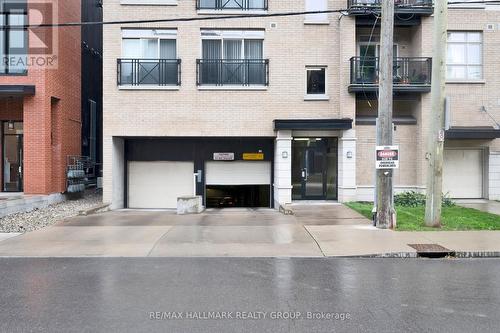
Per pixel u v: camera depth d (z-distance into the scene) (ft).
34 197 55.83
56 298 21.77
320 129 59.67
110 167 61.05
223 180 65.72
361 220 45.96
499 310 20.04
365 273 26.94
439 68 40.14
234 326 17.99
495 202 60.34
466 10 62.03
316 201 61.77
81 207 58.39
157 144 65.46
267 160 65.46
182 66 61.00
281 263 29.50
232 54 61.93
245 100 61.26
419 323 18.39
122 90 60.95
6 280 25.22
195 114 61.11
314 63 61.21
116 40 61.00
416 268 28.37
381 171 41.19
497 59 62.34
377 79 59.62
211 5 61.41
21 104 64.18
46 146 59.57
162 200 65.72
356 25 61.36
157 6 61.11
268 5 61.11
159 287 23.75
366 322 18.49
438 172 41.01
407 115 63.16
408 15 60.13
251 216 50.24
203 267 28.35
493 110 62.28
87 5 78.38
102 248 33.91
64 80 66.44
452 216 46.80
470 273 27.07
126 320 18.67
